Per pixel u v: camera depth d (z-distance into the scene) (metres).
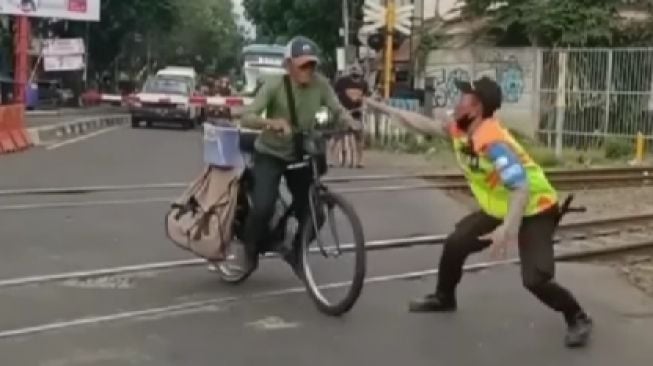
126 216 9.76
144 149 19.42
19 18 32.88
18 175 13.12
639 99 25.84
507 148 5.55
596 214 12.64
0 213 9.55
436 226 10.41
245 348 5.44
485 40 30.12
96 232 8.77
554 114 27.38
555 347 5.72
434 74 31.44
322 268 7.04
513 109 28.94
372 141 22.92
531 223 5.77
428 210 11.74
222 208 6.77
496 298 6.94
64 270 7.14
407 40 32.50
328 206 6.34
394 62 29.33
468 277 7.66
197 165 15.75
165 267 7.43
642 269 8.49
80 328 5.67
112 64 60.16
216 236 6.78
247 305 6.42
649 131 25.59
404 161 19.55
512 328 6.12
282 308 6.38
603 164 21.66
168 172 14.35
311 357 5.32
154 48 68.50
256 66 34.34
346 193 13.02
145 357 5.18
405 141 22.70
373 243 8.98
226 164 6.73
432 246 9.16
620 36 28.23
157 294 6.60
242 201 6.77
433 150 22.08
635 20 28.33
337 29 43.44
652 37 27.97
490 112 5.69
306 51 6.29
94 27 54.50
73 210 9.98
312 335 5.77
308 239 6.48
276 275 7.34
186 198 7.05
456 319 6.29
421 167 18.00
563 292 5.75
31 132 20.36
